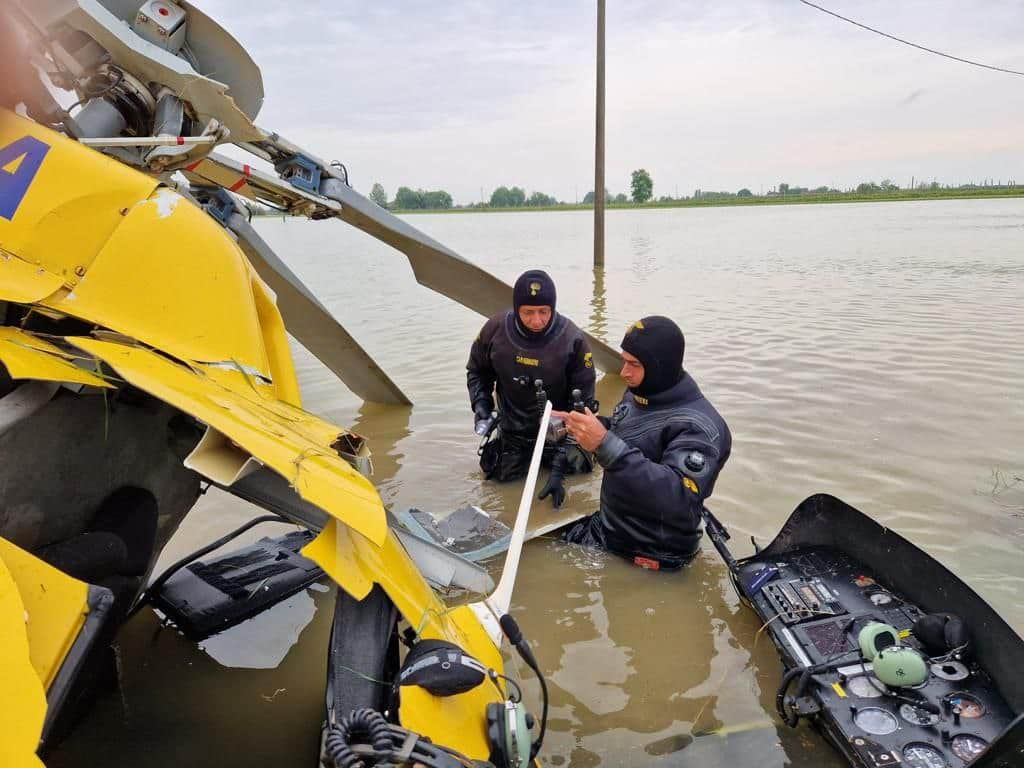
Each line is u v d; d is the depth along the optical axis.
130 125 3.00
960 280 11.83
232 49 3.30
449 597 3.50
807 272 13.71
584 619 3.35
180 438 2.63
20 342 1.90
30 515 2.19
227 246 2.46
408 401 6.48
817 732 2.61
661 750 2.57
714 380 6.68
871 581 3.10
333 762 1.63
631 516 3.76
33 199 2.15
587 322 9.49
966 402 5.91
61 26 2.73
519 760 1.90
